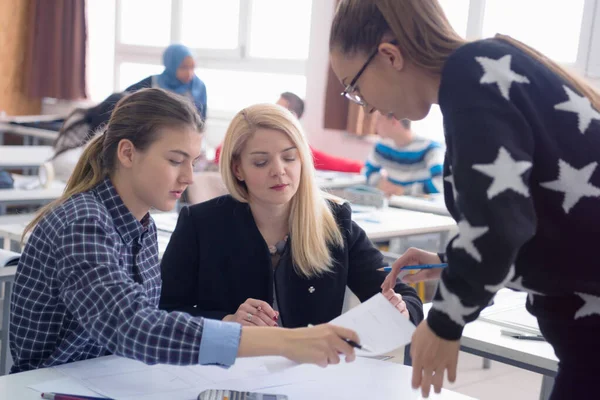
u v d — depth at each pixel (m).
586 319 1.04
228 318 1.63
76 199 1.37
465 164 0.94
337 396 1.28
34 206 4.21
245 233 1.85
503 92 0.97
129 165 1.37
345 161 5.41
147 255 1.53
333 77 5.78
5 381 1.27
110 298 1.22
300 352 1.16
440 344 1.00
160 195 1.37
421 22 1.08
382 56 1.12
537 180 1.00
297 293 1.85
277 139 1.75
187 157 1.37
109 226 1.36
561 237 1.01
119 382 1.29
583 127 1.00
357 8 1.13
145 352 1.17
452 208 1.14
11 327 1.44
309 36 6.20
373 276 1.90
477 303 0.96
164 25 7.41
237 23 6.82
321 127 6.15
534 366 1.60
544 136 0.98
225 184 1.84
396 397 1.29
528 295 1.15
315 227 1.83
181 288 1.87
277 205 1.81
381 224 3.47
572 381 1.06
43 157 4.44
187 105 1.39
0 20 7.31
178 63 4.89
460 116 0.97
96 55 7.71
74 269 1.27
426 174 4.64
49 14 7.33
